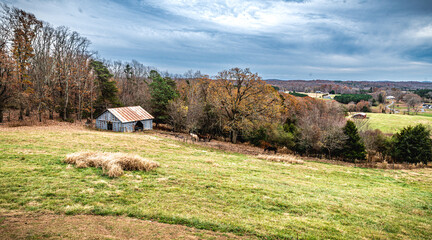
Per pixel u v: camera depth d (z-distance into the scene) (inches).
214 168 759.1
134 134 1605.6
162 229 328.2
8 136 935.7
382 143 1707.7
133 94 2928.2
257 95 1733.5
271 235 346.0
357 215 478.3
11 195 384.2
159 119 2325.3
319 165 1129.4
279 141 1690.5
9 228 286.0
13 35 1577.3
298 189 616.4
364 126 2222.0
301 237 349.7
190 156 973.2
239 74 1699.1
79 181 481.7
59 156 673.0
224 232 341.7
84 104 2106.3
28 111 1854.1
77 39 2065.7
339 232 385.4
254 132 1841.8
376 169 1186.0
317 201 530.6
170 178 573.0
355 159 1514.5
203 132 2110.0
